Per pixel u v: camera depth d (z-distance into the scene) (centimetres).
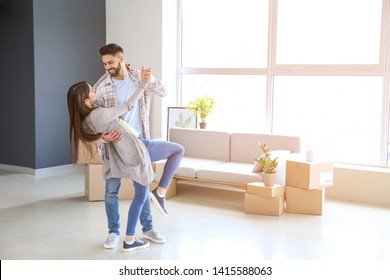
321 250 438
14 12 749
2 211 563
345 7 648
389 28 621
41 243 455
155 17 758
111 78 431
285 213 558
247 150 639
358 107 651
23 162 769
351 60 650
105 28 826
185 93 783
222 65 746
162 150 430
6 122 782
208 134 668
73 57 786
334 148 671
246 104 733
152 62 768
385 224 516
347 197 618
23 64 749
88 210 569
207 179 602
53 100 768
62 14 766
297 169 551
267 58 705
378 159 643
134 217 431
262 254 427
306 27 675
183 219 533
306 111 686
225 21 740
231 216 545
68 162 798
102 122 404
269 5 696
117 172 423
